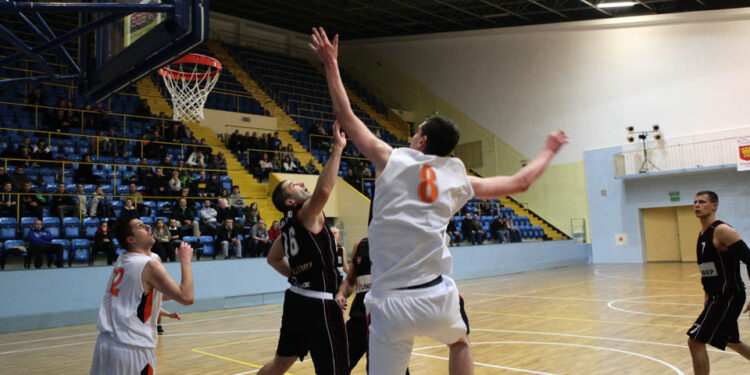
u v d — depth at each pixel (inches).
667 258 712.4
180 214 464.1
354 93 967.6
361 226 603.5
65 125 535.2
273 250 142.8
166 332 309.7
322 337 126.8
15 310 327.6
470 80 872.3
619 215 740.0
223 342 274.7
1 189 412.2
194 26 122.4
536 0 698.2
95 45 164.6
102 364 108.6
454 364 85.1
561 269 678.5
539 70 796.0
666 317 304.0
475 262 596.1
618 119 725.9
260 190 614.5
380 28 930.7
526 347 236.5
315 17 894.4
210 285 404.5
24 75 583.2
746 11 617.6
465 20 834.8
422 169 76.7
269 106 802.2
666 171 673.6
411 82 951.0
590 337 254.2
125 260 113.9
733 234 148.3
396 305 74.8
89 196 457.4
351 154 756.0
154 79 706.8
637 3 666.8
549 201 810.8
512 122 820.0
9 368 227.5
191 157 566.3
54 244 371.9
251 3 840.3
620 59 723.4
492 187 78.4
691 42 666.2
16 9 109.7
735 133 629.9
